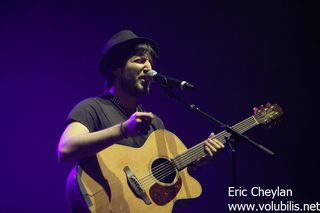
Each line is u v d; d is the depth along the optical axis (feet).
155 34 21.53
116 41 11.39
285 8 22.43
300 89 22.11
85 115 10.34
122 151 10.37
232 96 21.85
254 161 21.66
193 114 21.40
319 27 22.31
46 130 20.08
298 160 21.71
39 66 20.25
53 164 20.01
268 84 22.09
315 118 21.94
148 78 11.16
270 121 12.99
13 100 19.98
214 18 22.17
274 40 22.34
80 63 20.58
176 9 21.85
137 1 21.38
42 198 19.85
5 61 19.98
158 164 10.87
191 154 11.37
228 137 11.78
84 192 9.57
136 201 10.05
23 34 20.18
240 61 22.09
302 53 22.29
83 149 9.45
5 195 19.63
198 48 21.90
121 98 11.23
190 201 11.21
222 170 21.53
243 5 22.36
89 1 20.85
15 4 20.13
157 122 11.79
